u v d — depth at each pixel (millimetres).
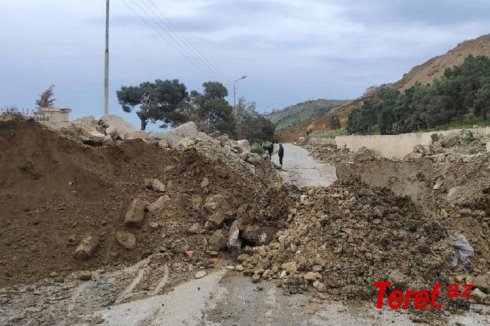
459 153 18734
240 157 16953
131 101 32250
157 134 13820
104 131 12297
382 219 8469
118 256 8133
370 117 49219
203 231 8969
